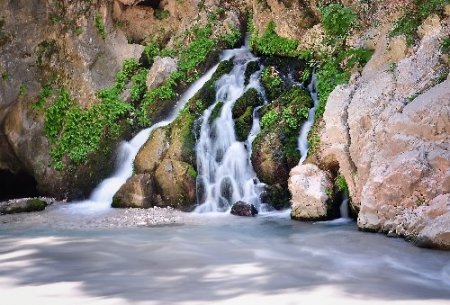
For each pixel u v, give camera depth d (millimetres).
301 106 10406
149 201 10719
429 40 8922
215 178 10562
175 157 10773
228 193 10344
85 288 5383
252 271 5965
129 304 4879
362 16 10891
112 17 13594
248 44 13219
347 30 10898
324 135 9219
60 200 12148
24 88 12430
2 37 12234
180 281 5602
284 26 12234
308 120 10336
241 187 10281
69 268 6156
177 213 10070
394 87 8773
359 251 6793
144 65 13609
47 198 12305
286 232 8117
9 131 12477
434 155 7359
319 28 11664
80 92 12836
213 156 10766
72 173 12344
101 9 13328
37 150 12586
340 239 7492
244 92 11336
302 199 8977
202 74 12852
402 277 5715
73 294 5199
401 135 7867
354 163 8703
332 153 9016
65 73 12852
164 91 12570
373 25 10484
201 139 10984
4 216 10219
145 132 12094
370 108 8648
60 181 12391
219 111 11203
